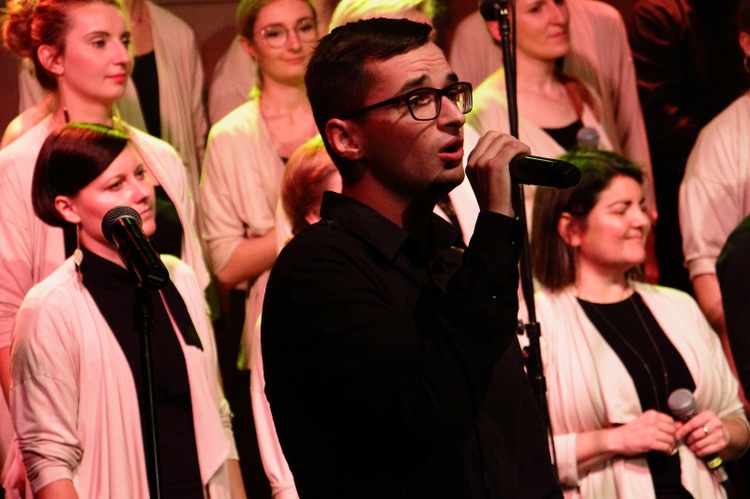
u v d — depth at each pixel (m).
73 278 9.88
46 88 12.24
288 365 5.74
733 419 12.38
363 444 5.59
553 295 12.47
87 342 9.63
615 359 12.09
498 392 5.95
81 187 10.10
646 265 15.49
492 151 5.64
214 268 13.78
